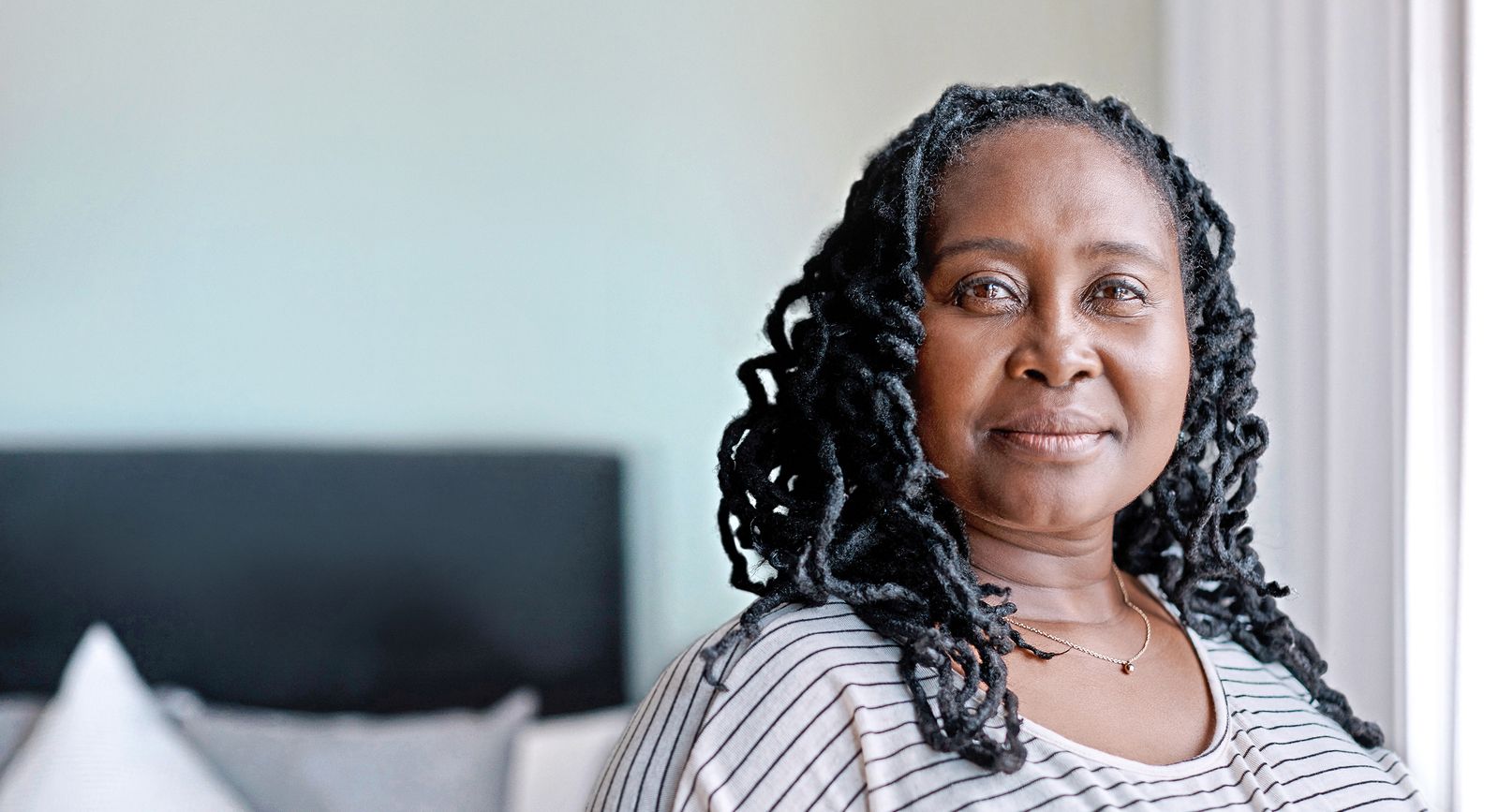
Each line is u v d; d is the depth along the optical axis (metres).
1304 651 0.97
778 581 0.80
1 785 1.74
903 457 0.78
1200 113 1.73
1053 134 0.80
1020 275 0.78
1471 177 1.13
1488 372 1.13
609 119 2.19
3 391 2.21
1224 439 0.94
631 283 2.20
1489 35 1.12
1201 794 0.78
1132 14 1.99
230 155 2.20
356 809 1.77
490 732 1.88
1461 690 1.14
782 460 0.86
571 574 2.13
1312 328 1.42
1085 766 0.75
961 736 0.72
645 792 0.77
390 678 2.12
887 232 0.81
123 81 2.20
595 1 2.19
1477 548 1.13
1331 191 1.38
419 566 2.13
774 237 2.18
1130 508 1.01
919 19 2.14
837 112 2.17
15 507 2.14
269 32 2.19
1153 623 0.91
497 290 2.20
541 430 2.21
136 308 2.21
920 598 0.79
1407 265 1.22
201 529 2.14
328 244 2.21
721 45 2.18
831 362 0.82
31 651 2.13
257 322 2.21
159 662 2.13
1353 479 1.34
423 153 2.20
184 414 2.21
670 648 2.19
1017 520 0.79
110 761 1.72
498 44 2.19
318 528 2.13
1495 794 1.13
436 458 2.14
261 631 2.13
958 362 0.78
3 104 2.19
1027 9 2.08
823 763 0.73
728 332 2.19
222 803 1.73
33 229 2.20
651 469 2.20
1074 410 0.77
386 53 2.19
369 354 2.21
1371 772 0.88
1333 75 1.37
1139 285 0.79
